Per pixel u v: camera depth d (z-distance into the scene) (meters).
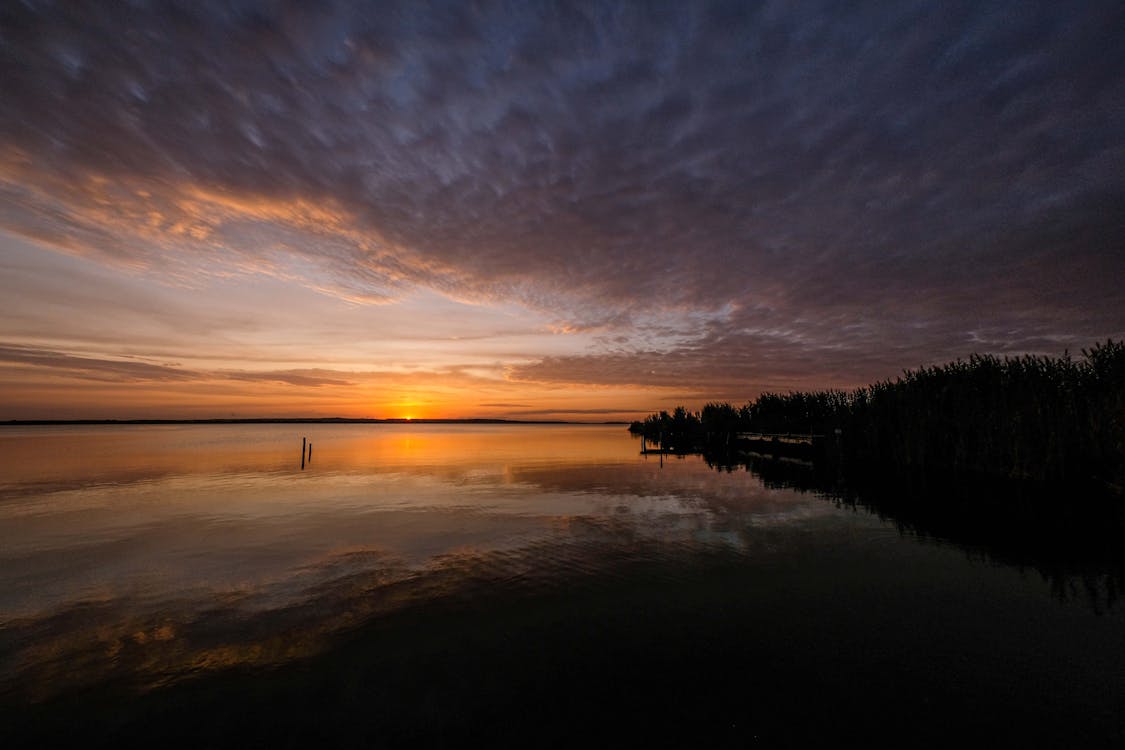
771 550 9.83
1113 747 4.23
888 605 7.14
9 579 8.55
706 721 4.61
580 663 5.64
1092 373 15.77
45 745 4.38
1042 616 6.71
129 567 9.15
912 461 20.27
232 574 8.73
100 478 21.47
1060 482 15.20
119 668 5.61
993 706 4.79
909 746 4.26
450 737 4.42
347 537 11.20
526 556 9.65
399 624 6.66
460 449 40.03
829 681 5.24
